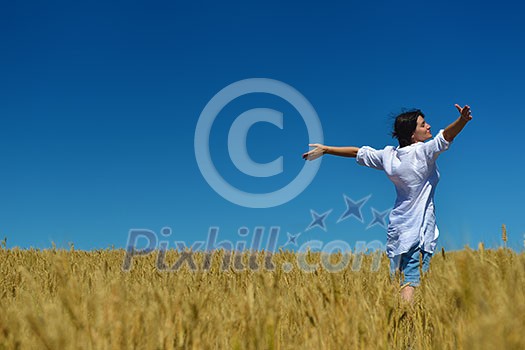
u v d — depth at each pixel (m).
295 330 2.51
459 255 2.03
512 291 1.92
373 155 5.32
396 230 4.87
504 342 1.56
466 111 4.42
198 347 2.01
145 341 1.94
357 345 2.15
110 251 7.63
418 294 3.26
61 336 1.81
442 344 2.20
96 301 2.06
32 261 6.20
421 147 4.78
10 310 2.54
